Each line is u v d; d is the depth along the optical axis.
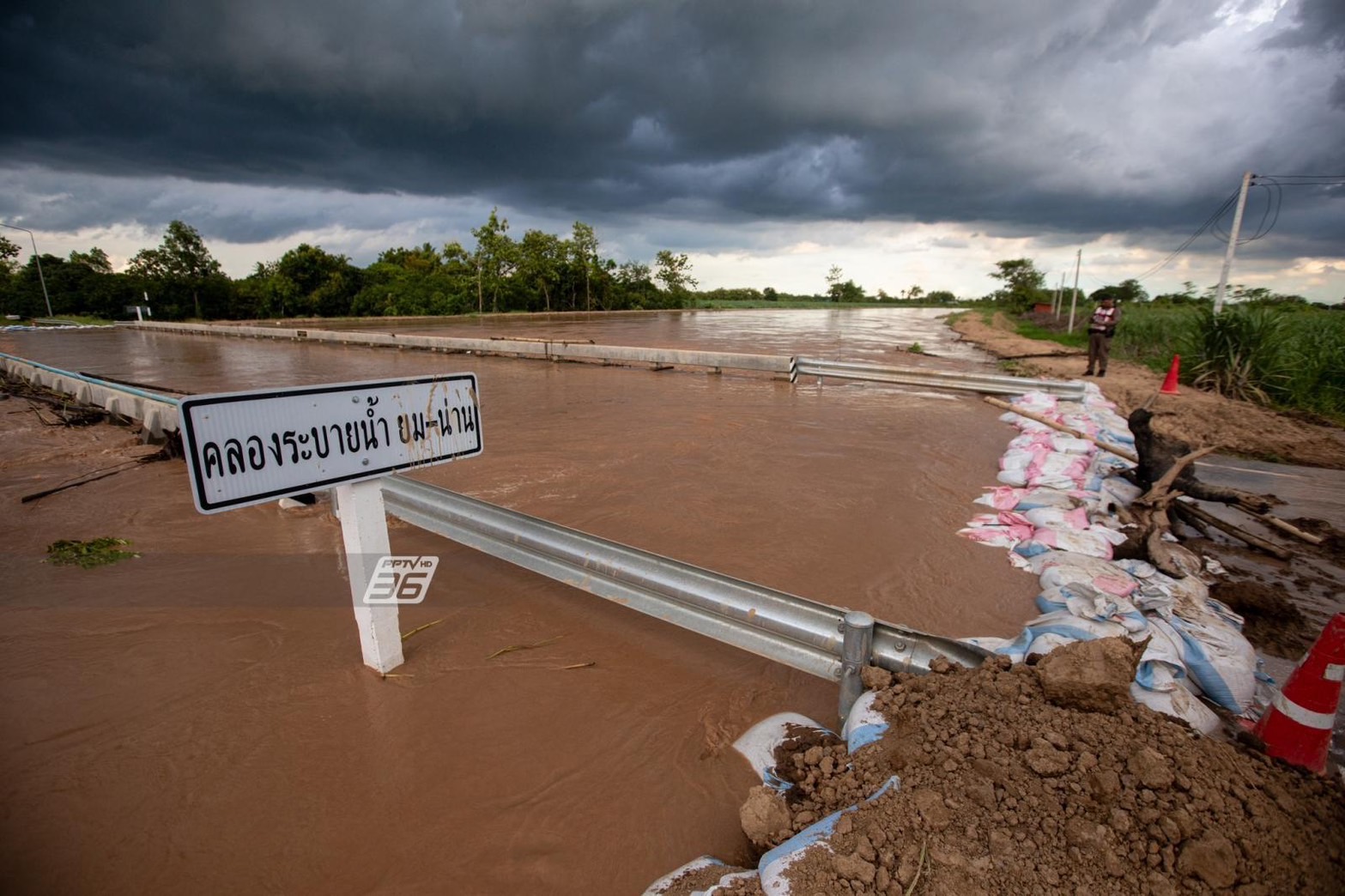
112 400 8.82
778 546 4.53
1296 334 11.37
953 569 4.16
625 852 2.06
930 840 1.71
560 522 4.96
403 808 2.23
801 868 1.71
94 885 1.95
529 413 9.16
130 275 47.09
